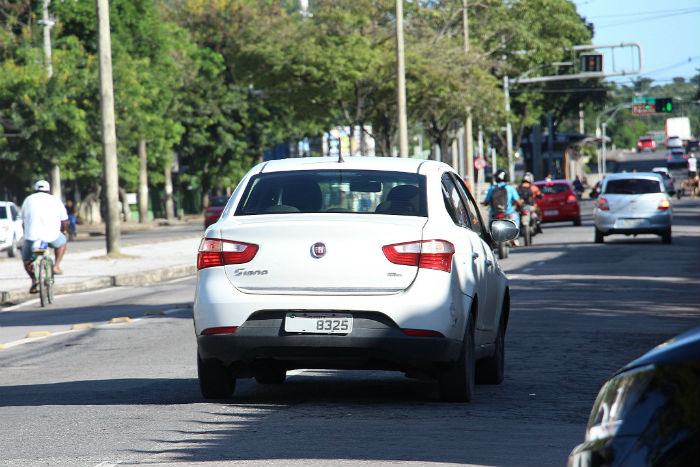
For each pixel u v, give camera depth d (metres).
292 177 18.42
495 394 19.58
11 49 119.44
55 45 123.56
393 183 18.16
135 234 127.56
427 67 115.69
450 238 17.42
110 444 14.88
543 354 25.19
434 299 16.83
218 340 17.12
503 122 140.38
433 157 159.25
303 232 17.05
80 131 114.31
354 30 117.12
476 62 124.06
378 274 16.88
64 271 58.69
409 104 121.81
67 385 21.73
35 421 17.11
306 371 23.50
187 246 84.94
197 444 14.70
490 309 19.78
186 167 191.88
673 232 85.19
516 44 164.38
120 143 134.88
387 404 18.38
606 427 6.56
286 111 176.25
